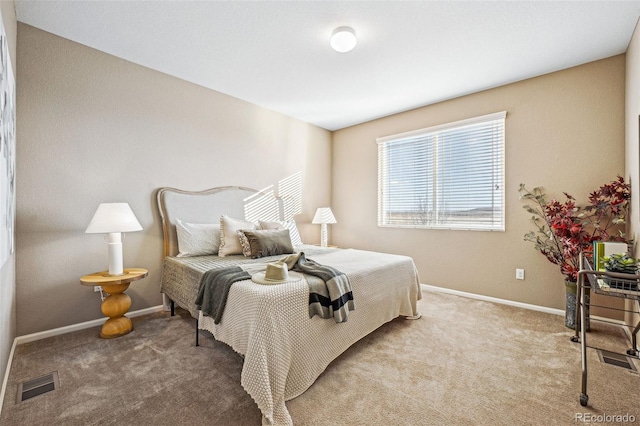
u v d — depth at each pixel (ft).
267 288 5.47
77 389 5.46
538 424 4.61
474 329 8.32
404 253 13.47
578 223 8.61
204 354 6.83
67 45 8.04
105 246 8.69
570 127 9.32
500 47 8.24
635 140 7.34
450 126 11.89
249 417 4.75
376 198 14.55
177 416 4.76
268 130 13.24
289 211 14.07
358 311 7.01
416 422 4.65
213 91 11.25
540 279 9.87
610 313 8.63
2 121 4.91
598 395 5.30
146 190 9.60
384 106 12.87
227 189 11.55
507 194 10.53
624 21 7.07
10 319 6.50
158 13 6.96
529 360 6.57
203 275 7.09
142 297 9.49
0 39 4.74
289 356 5.12
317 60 9.05
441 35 7.69
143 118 9.49
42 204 7.67
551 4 6.53
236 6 6.69
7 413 4.81
